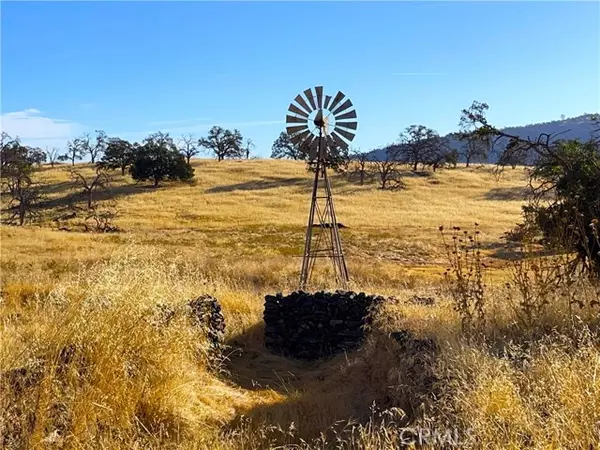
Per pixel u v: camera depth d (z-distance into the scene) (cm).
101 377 466
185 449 442
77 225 4525
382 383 601
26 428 414
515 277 754
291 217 4959
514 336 592
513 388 430
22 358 488
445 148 9156
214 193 6638
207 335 785
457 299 701
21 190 5634
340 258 1706
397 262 2705
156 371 523
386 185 7119
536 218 859
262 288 1531
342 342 882
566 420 383
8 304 978
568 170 905
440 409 455
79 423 427
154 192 6762
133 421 469
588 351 461
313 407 576
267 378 748
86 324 492
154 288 572
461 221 4603
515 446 371
